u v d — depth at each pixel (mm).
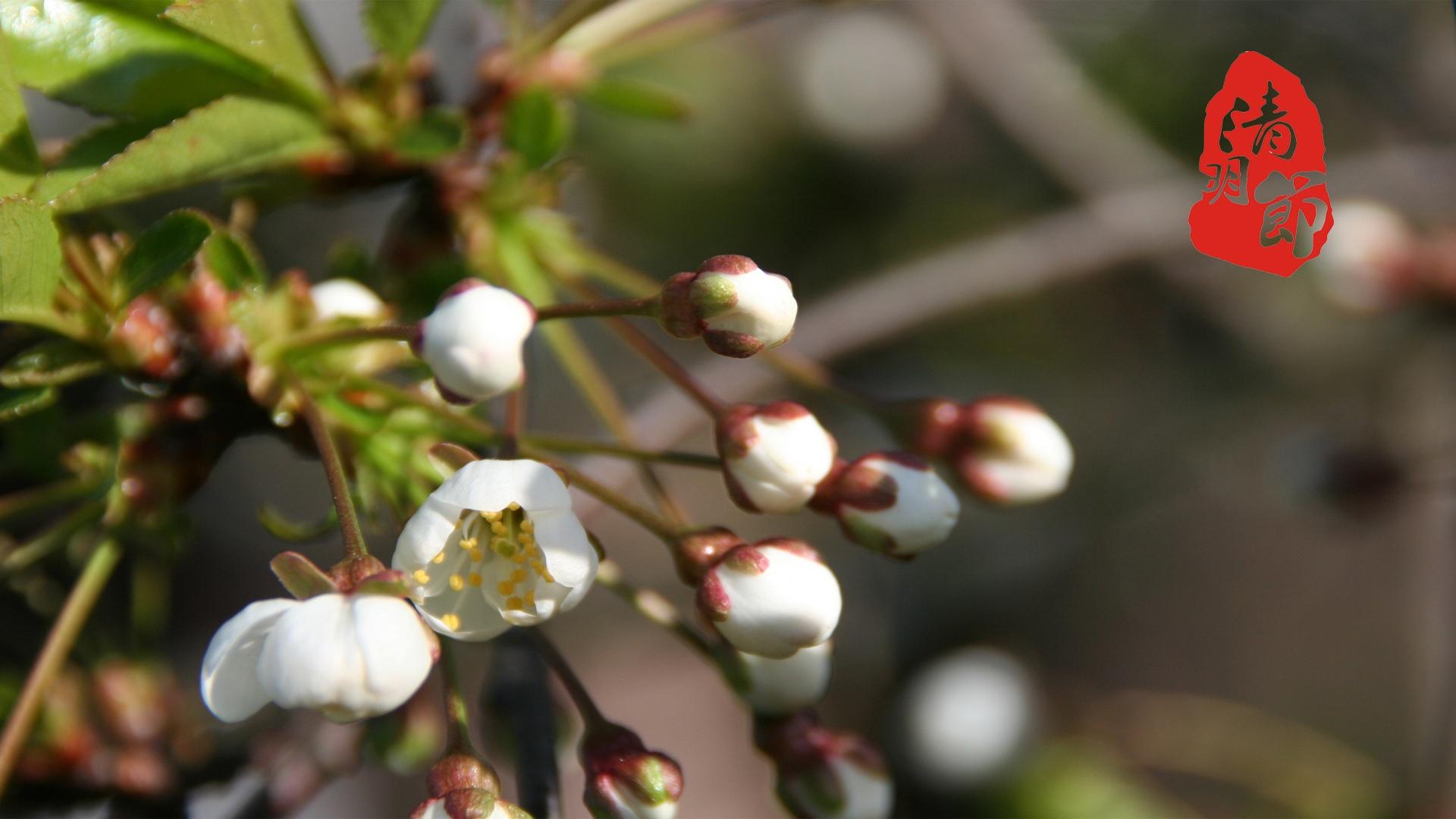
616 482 372
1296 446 548
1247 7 594
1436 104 569
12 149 314
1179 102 602
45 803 363
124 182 312
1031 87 550
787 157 653
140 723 367
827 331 417
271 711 375
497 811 303
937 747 513
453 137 335
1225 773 528
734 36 650
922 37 649
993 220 654
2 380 316
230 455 666
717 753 833
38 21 318
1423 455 520
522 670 334
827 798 328
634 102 355
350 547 303
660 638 813
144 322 321
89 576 324
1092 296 672
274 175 342
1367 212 527
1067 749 518
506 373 305
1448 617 538
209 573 653
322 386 324
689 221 648
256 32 325
